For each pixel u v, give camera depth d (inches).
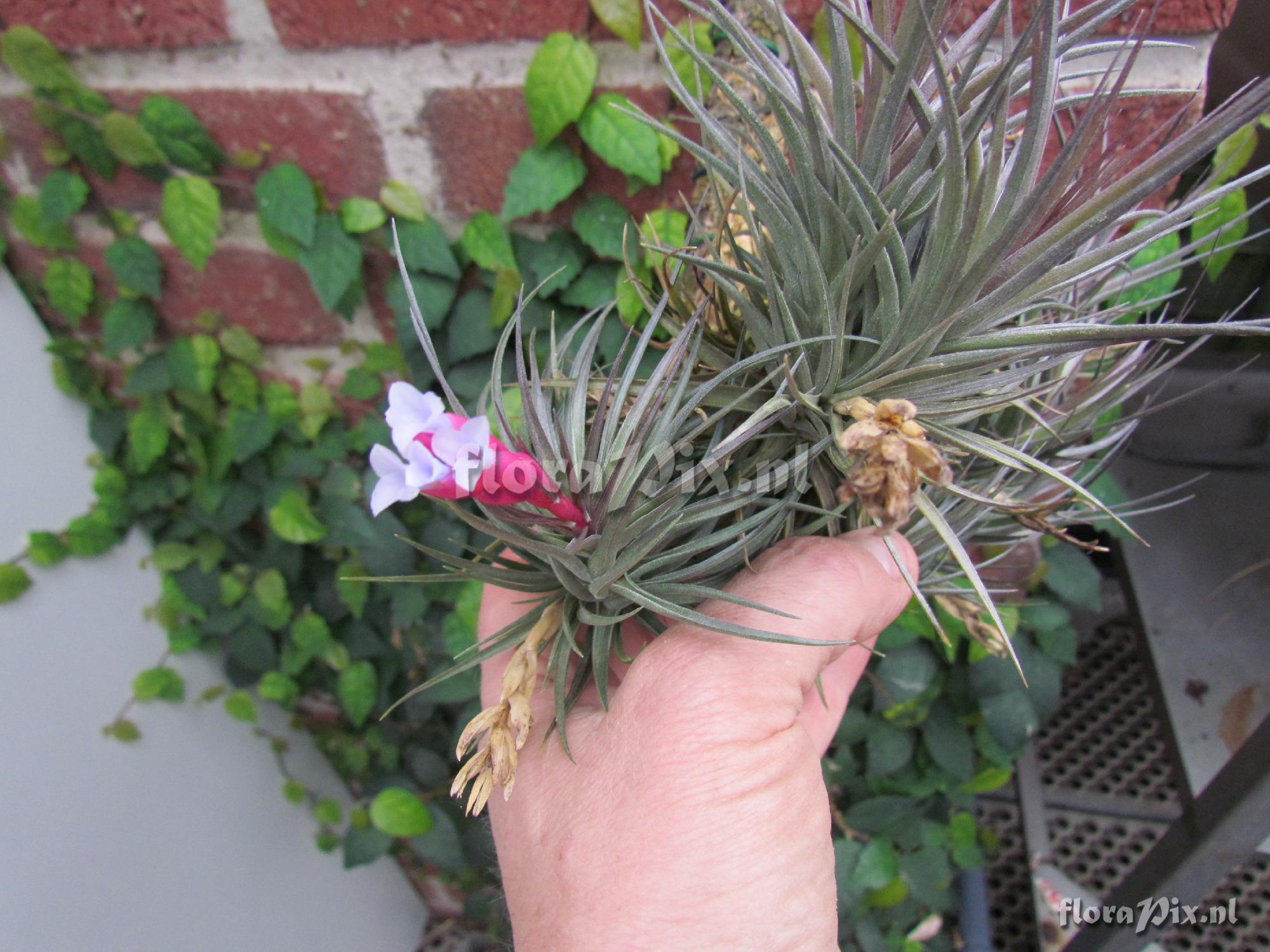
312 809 25.7
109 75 16.3
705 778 11.2
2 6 15.6
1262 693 17.5
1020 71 9.1
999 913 22.6
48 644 19.0
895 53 9.2
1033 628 18.7
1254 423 16.6
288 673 23.0
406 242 17.1
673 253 10.2
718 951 11.0
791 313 9.9
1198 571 18.6
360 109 16.0
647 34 14.6
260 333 19.4
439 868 26.9
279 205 16.7
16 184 18.1
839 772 20.8
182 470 21.9
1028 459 9.5
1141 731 22.3
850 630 11.7
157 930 20.0
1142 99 14.2
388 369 19.3
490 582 10.6
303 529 20.7
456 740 23.7
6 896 17.1
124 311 19.0
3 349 19.0
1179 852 16.5
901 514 8.4
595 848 11.5
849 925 21.6
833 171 9.2
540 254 16.9
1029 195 7.9
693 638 11.6
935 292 8.9
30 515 19.3
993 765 20.5
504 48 15.2
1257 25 13.8
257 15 15.4
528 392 9.1
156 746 21.0
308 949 24.2
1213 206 12.0
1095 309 12.0
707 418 9.9
